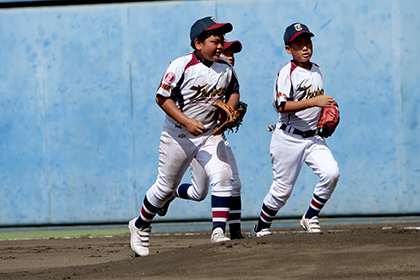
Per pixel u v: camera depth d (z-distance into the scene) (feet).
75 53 127.65
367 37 120.06
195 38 60.34
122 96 126.62
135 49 126.00
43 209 129.70
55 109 128.57
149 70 125.80
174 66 59.93
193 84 60.54
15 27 129.18
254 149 123.24
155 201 62.95
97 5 126.82
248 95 123.13
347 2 120.37
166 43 125.18
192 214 125.80
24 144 129.80
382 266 47.19
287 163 72.23
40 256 82.58
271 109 122.83
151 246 89.71
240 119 79.10
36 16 128.47
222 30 60.34
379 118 120.26
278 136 72.49
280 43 122.42
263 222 75.51
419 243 52.60
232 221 72.18
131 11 126.11
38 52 128.67
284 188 73.10
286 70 71.05
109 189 127.75
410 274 44.83
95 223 128.47
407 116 119.65
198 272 48.62
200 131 58.08
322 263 48.29
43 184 129.59
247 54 123.03
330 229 108.58
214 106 61.05
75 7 127.44
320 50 121.19
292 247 52.34
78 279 52.49
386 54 119.85
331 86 120.98
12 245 100.53
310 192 121.90
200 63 60.59
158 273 49.98
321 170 70.49
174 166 61.36
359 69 120.47
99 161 127.75
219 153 61.57
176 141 60.75
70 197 128.88
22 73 129.29
